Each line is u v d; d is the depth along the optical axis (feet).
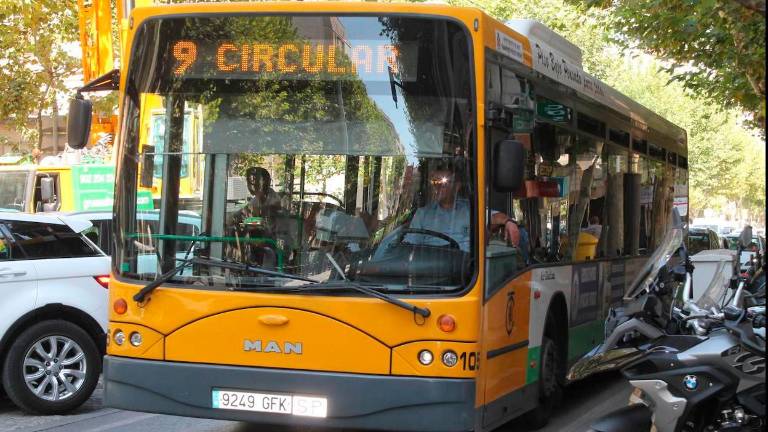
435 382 20.24
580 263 30.30
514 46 24.13
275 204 21.54
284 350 20.81
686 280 18.49
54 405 28.84
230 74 22.11
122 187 22.43
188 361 21.35
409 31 21.63
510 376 23.34
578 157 30.40
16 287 28.43
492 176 21.71
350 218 21.25
